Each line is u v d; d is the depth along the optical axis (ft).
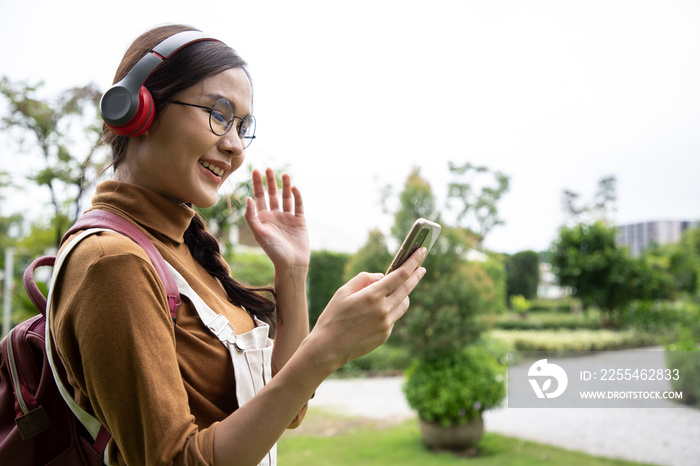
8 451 2.66
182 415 2.27
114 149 3.10
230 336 2.97
